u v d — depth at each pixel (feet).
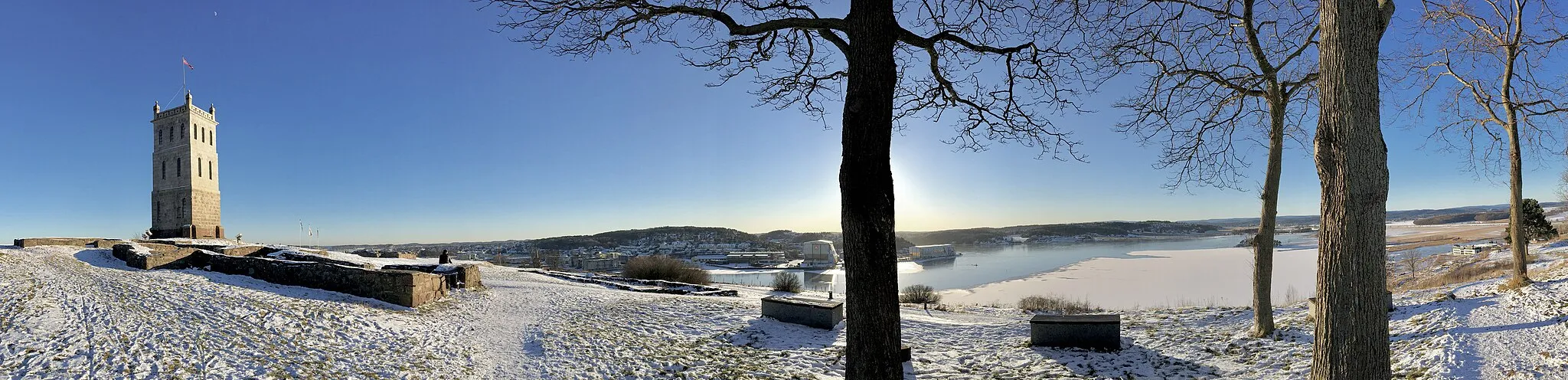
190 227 166.91
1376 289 17.13
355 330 39.99
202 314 38.93
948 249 512.63
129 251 69.21
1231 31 40.88
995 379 34.73
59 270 56.54
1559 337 30.53
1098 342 41.50
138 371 26.30
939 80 28.27
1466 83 51.88
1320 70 18.02
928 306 88.94
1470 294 49.19
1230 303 137.18
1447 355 29.09
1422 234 464.65
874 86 20.39
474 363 35.88
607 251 424.87
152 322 35.32
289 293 50.93
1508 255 143.64
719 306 61.62
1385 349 17.21
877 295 20.22
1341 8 17.33
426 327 44.55
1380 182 17.10
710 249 506.89
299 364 30.55
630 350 40.37
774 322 52.75
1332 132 17.43
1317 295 18.45
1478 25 50.11
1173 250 434.30
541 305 59.82
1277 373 31.35
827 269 368.27
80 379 24.81
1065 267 296.92
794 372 36.06
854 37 20.94
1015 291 186.39
